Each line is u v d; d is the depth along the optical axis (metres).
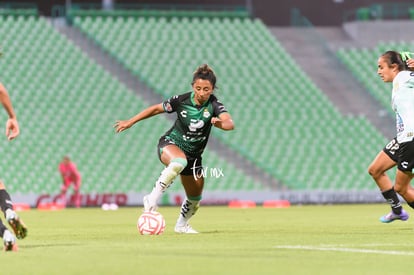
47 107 128.25
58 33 138.12
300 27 152.12
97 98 130.75
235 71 139.25
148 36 141.75
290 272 23.92
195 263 26.39
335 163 131.12
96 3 162.12
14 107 127.19
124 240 38.97
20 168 120.38
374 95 141.88
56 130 125.69
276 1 170.88
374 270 24.69
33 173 120.38
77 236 44.25
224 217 76.00
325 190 123.38
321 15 171.50
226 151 128.50
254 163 128.25
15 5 162.38
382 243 36.19
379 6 154.75
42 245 35.56
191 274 23.34
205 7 170.25
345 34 154.62
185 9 170.38
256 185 125.62
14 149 122.00
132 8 168.50
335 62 146.62
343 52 147.88
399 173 45.19
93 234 46.41
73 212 93.94
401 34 152.62
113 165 123.38
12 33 136.88
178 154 42.44
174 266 25.47
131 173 123.00
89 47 138.88
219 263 26.39
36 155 122.19
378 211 91.19
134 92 133.62
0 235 30.95
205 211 94.25
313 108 136.62
